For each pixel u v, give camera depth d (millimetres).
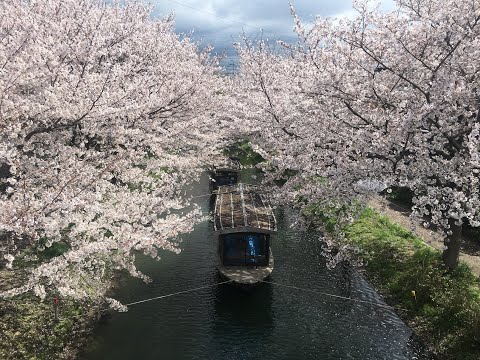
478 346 12594
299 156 17391
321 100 16312
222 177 33406
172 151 25047
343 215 16922
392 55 14875
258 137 27078
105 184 12758
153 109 17312
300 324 15695
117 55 19500
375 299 17141
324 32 16250
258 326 15461
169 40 26219
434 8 15031
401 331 14930
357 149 15016
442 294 15047
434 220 13383
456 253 16094
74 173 11008
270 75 22719
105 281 17125
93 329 14164
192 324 15352
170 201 14023
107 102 12953
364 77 15578
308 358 13758
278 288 18297
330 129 16188
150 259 20375
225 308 16516
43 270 10383
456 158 13078
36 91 12992
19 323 12602
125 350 13562
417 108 13445
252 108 22969
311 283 18719
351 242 21734
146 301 16609
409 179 14047
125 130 14727
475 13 13328
